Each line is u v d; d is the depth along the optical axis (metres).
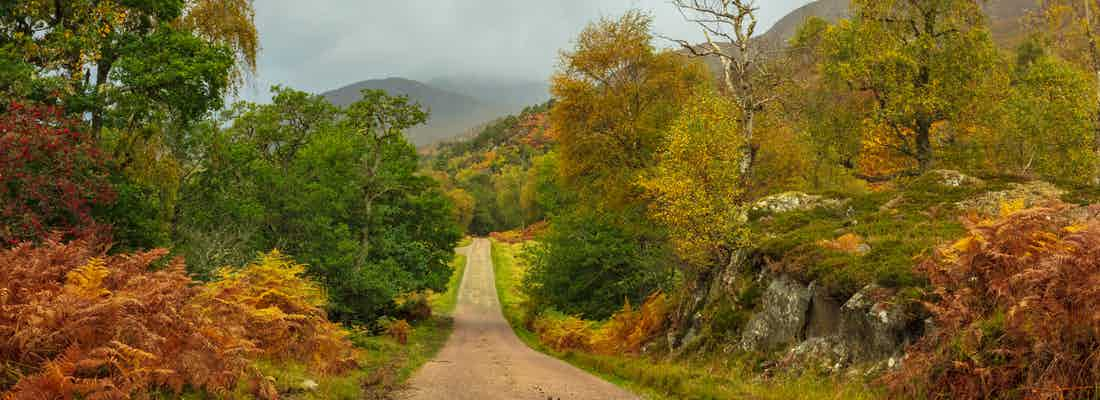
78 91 18.97
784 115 28.23
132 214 19.05
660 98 30.84
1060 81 28.34
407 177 42.28
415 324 44.97
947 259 9.33
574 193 36.66
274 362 12.04
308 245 30.80
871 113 32.84
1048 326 7.18
